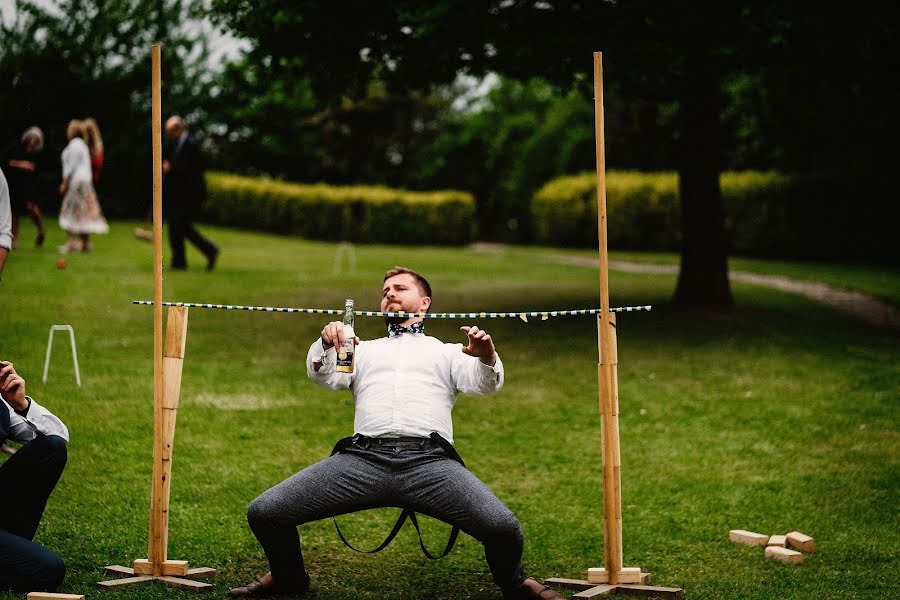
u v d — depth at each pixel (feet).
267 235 90.07
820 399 27.50
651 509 19.52
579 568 16.46
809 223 69.21
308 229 90.38
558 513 19.21
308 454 22.22
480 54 39.11
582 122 104.83
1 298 37.32
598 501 19.88
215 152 98.89
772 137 67.26
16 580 13.67
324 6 37.73
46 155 66.28
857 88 49.16
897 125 59.41
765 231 70.38
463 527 13.38
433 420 13.94
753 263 63.93
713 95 41.24
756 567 16.39
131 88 76.69
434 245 92.48
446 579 15.66
